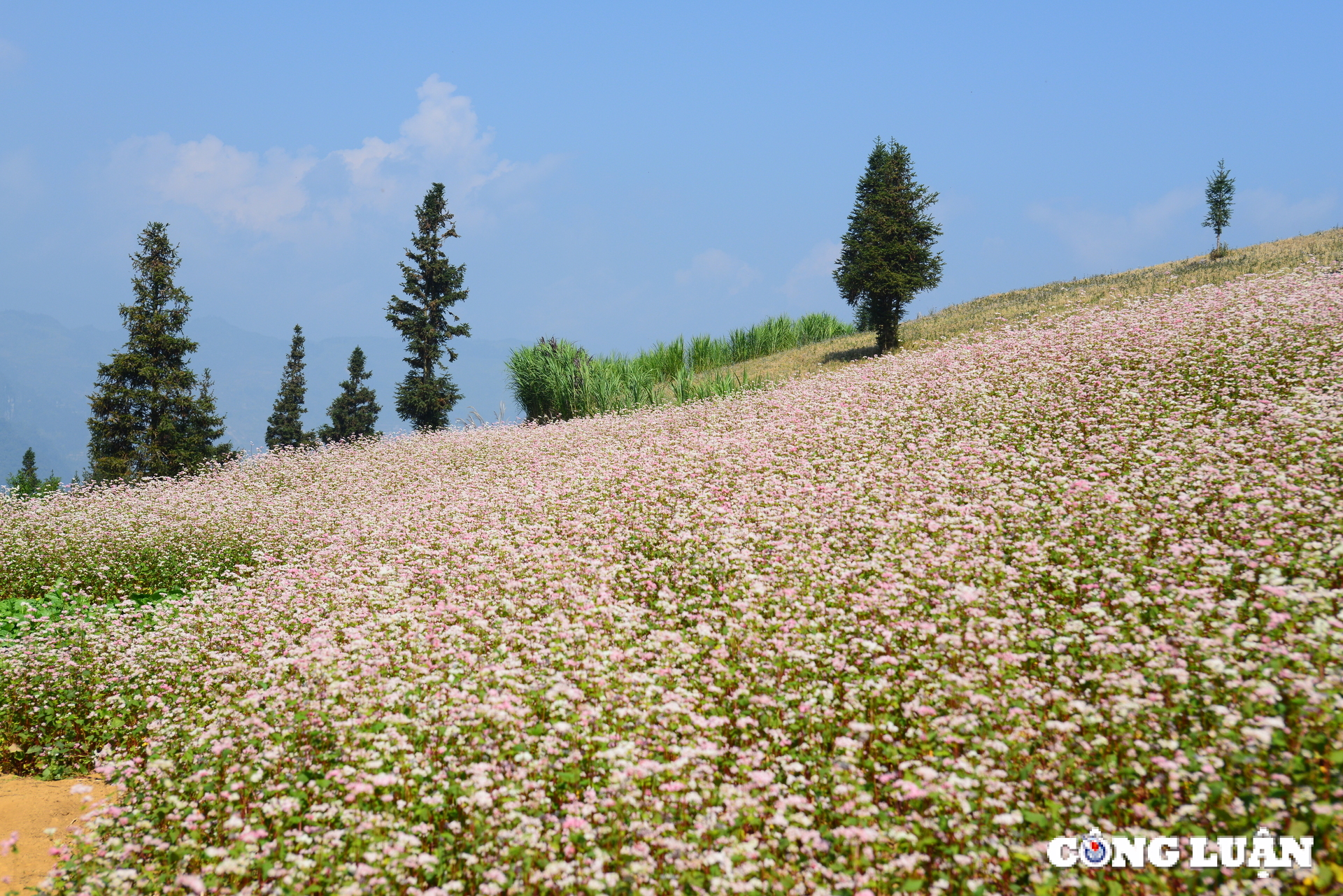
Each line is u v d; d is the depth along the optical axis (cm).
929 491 1025
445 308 4056
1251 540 732
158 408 3528
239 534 1371
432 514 1269
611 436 1836
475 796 464
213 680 739
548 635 711
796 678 618
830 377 2084
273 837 495
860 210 2962
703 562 888
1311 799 401
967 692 546
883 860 424
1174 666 548
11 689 775
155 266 3566
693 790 477
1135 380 1386
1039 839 433
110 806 527
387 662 676
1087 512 884
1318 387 1169
